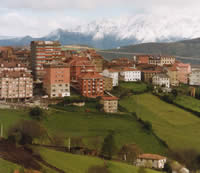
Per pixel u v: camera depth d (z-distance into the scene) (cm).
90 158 16338
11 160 14338
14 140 17238
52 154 16100
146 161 18112
